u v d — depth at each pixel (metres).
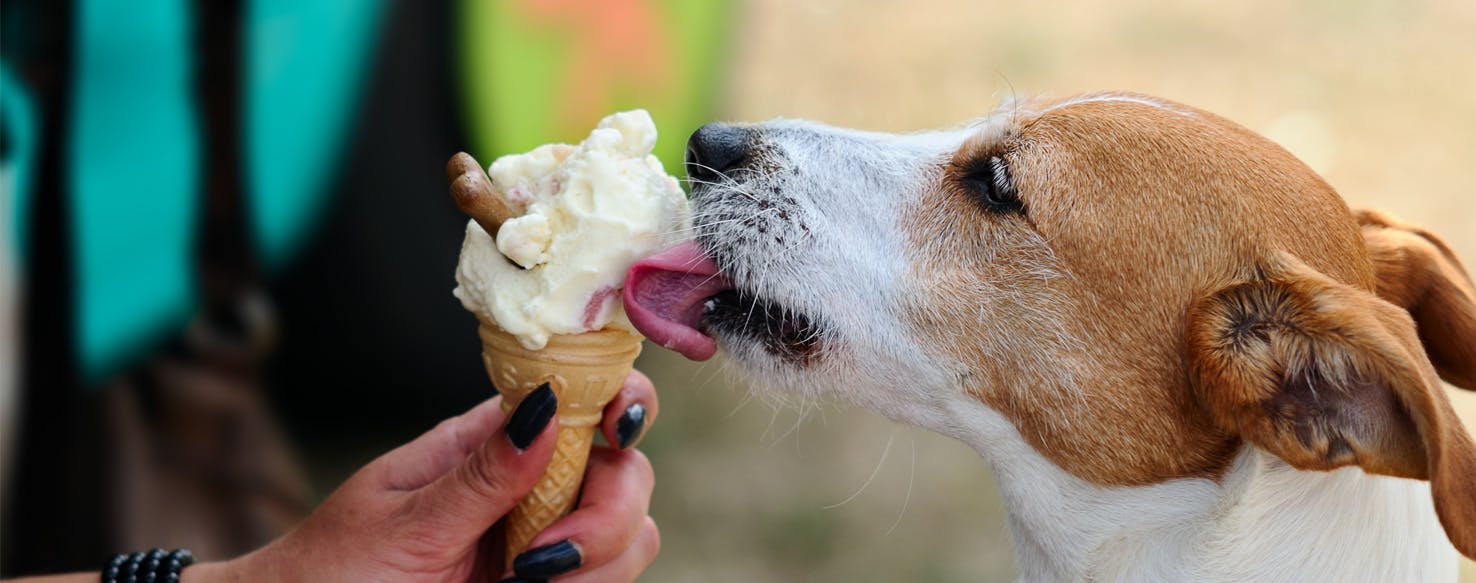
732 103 6.27
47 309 3.62
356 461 4.87
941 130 2.90
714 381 5.37
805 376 2.65
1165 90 7.66
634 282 2.23
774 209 2.64
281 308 4.69
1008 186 2.59
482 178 2.14
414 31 4.64
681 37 5.34
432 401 4.93
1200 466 2.49
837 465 5.02
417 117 4.69
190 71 3.78
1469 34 8.47
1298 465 2.29
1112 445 2.51
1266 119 7.39
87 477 3.69
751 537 4.66
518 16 4.87
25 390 3.64
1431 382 2.11
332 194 4.57
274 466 3.95
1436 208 6.56
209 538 3.79
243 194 3.96
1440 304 2.68
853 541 4.64
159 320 3.79
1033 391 2.54
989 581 4.46
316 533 2.29
